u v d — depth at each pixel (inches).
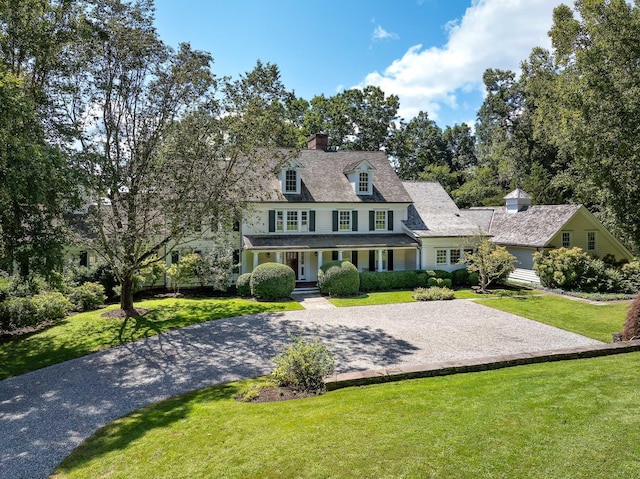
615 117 589.9
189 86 657.0
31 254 455.2
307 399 307.0
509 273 997.8
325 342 538.3
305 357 354.3
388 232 1120.8
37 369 451.8
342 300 849.5
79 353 503.8
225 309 754.2
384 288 993.5
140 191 660.1
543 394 276.5
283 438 231.0
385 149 2092.8
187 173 670.5
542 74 1469.0
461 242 1093.1
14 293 662.5
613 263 1054.4
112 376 421.7
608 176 605.0
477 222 1236.5
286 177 1039.6
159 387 386.6
